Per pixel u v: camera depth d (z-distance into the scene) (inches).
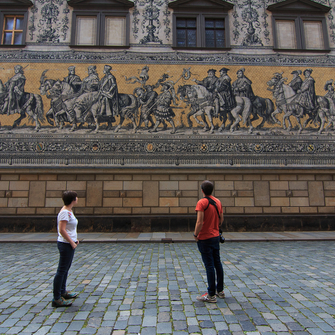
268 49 514.9
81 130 474.9
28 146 466.3
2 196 453.7
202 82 497.7
